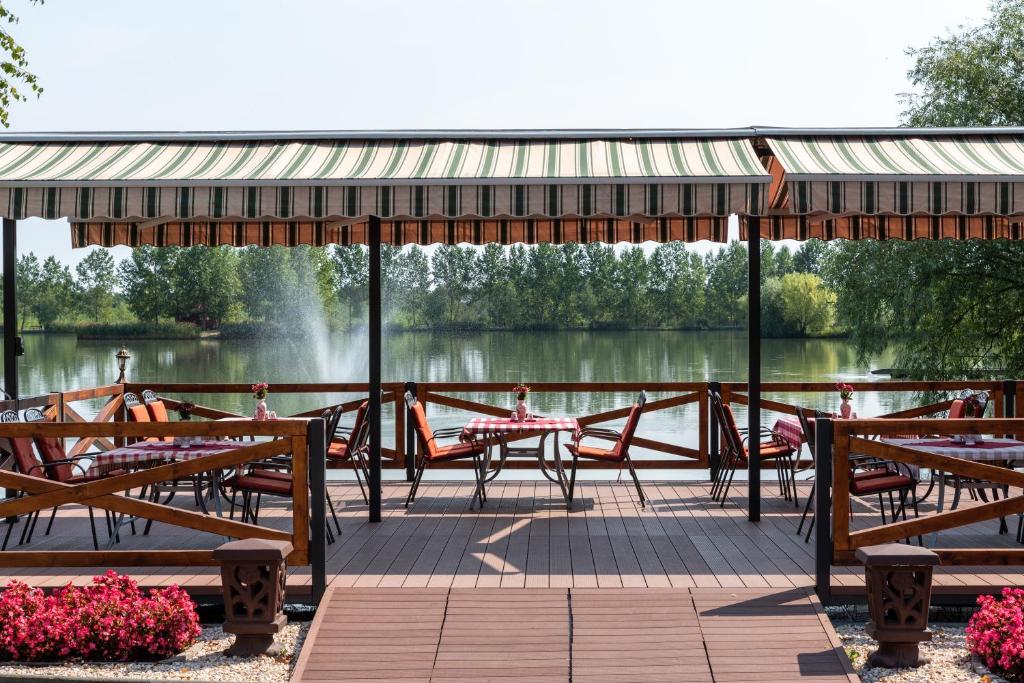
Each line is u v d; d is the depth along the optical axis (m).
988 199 5.75
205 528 5.15
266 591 4.61
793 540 6.08
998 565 5.12
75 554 5.10
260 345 48.59
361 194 5.81
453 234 9.19
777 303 52.31
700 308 53.88
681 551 5.80
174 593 4.80
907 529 4.99
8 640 4.53
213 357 39.97
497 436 7.56
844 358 36.81
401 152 6.70
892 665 4.43
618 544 5.99
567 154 6.55
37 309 49.91
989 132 7.00
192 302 48.91
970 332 16.41
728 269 54.25
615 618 4.73
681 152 6.54
